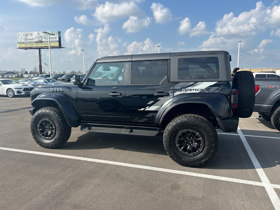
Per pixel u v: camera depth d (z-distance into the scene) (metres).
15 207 2.38
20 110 9.59
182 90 3.47
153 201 2.48
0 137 5.16
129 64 3.86
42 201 2.49
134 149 4.30
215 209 2.34
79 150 4.24
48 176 3.11
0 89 15.54
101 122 4.18
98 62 4.07
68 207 2.37
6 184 2.88
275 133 5.50
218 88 3.33
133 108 3.80
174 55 3.63
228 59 3.46
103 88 3.96
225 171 3.29
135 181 2.96
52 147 4.28
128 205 2.40
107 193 2.65
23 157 3.86
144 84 3.72
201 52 3.54
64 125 4.22
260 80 5.94
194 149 3.39
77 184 2.88
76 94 4.16
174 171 3.28
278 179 3.03
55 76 37.00
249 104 3.50
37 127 4.32
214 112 3.25
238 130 5.84
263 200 2.51
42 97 4.26
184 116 3.39
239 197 2.57
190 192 2.67
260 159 3.77
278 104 5.74
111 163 3.58
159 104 3.60
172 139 3.42
